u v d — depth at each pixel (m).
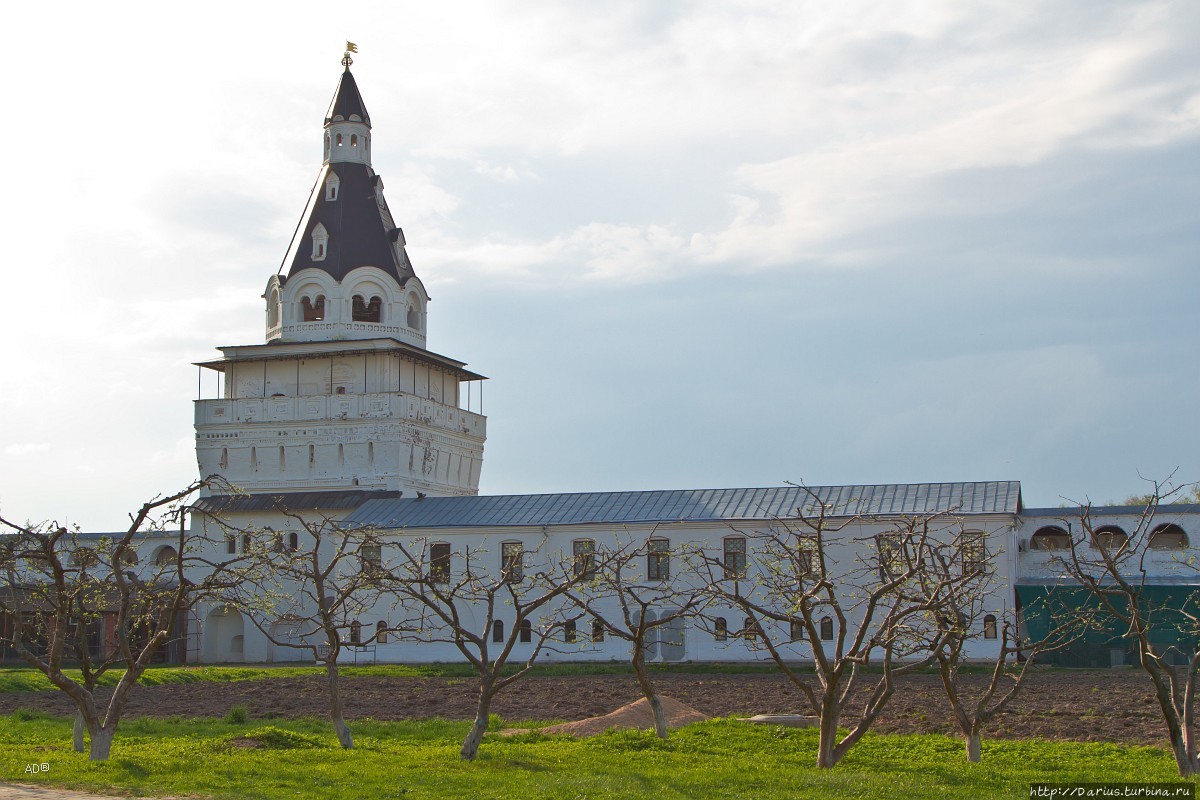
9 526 32.81
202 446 104.94
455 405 114.25
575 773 32.97
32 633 86.62
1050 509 85.69
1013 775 33.31
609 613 84.88
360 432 101.81
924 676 66.44
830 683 33.59
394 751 38.38
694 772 32.78
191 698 60.03
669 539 84.88
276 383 105.88
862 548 80.50
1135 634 34.38
